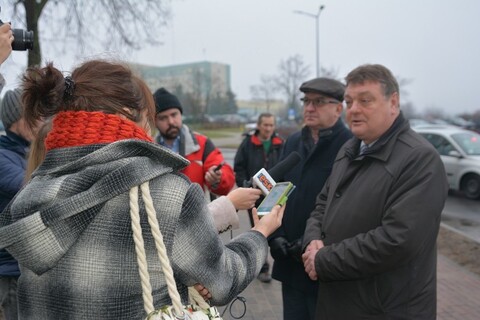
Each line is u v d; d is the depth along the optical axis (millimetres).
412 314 1868
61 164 1102
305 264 2104
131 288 1054
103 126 1102
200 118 47125
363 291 1910
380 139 1992
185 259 1092
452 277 5133
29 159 1332
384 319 1876
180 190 1105
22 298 1137
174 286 1039
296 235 2705
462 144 9953
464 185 9703
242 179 5270
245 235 1351
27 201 1069
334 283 2006
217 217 1417
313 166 2691
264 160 5172
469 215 8453
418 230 1763
